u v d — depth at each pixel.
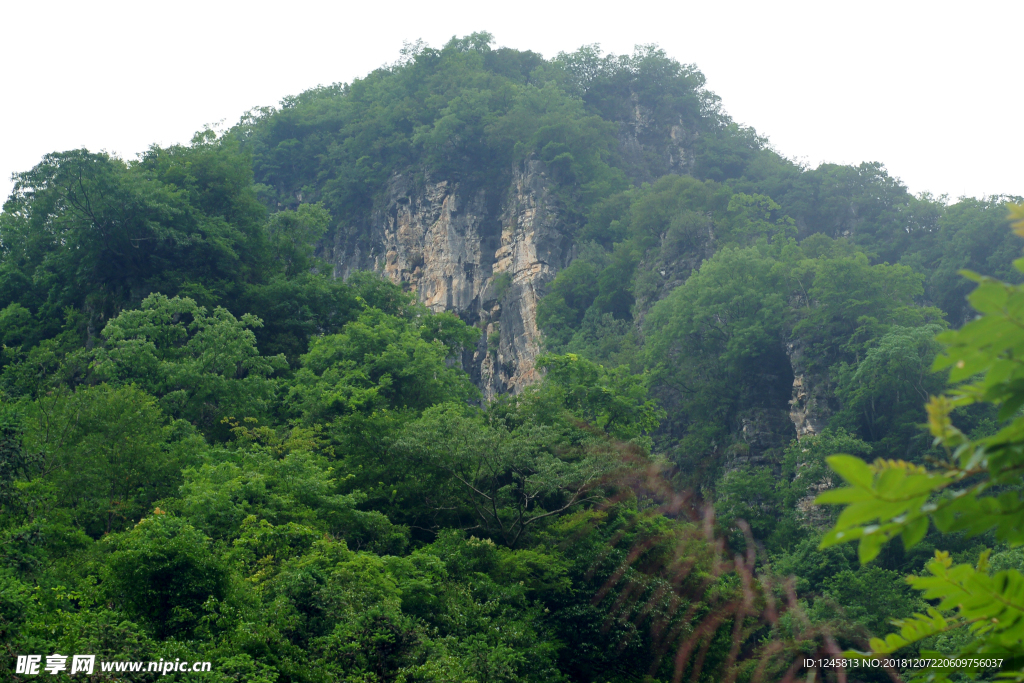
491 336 125.88
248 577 23.91
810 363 74.44
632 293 106.75
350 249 139.25
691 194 111.81
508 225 129.38
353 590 24.02
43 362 49.66
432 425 35.78
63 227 58.56
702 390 77.25
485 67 155.00
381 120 144.25
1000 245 89.94
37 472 29.08
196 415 41.47
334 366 47.50
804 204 123.56
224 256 60.22
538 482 31.59
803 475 52.31
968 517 3.19
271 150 148.62
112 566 20.75
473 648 25.66
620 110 154.25
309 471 32.41
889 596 31.19
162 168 64.38
